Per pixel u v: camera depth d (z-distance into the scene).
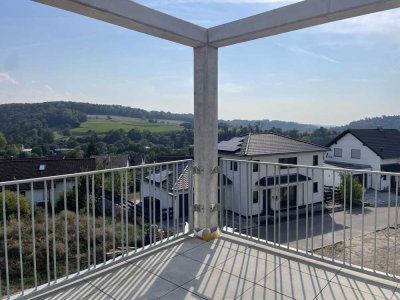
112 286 2.51
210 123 3.49
